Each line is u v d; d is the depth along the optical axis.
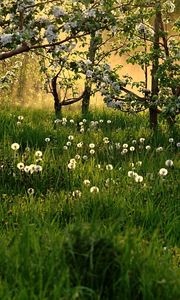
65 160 9.66
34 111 17.47
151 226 6.46
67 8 9.40
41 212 6.80
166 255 5.24
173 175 8.75
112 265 4.64
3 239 5.58
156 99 12.74
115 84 12.56
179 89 12.78
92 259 4.69
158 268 4.75
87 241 4.80
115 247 4.79
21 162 9.20
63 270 4.60
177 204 7.25
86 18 8.62
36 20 8.95
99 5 8.94
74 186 8.28
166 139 12.44
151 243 5.09
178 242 6.24
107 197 7.18
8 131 12.28
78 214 6.72
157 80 13.26
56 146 11.21
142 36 13.54
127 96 12.97
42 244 5.27
